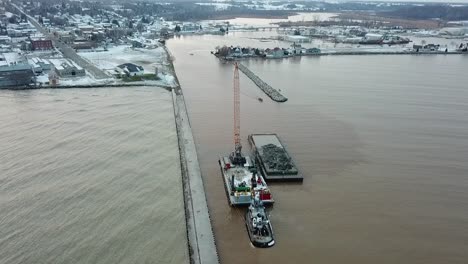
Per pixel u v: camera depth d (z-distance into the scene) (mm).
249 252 48531
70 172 66125
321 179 65812
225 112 99188
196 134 84438
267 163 68938
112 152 73625
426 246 50031
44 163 68938
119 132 83125
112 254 47344
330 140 81688
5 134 80938
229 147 78062
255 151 74562
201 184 63438
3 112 94688
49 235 50812
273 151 72812
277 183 64562
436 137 84438
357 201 59594
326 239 50938
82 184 62469
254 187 60188
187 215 55000
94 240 49844
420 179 66312
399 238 51438
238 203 57406
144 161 70375
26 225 52719
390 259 47594
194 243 49281
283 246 49531
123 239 49938
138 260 46312
